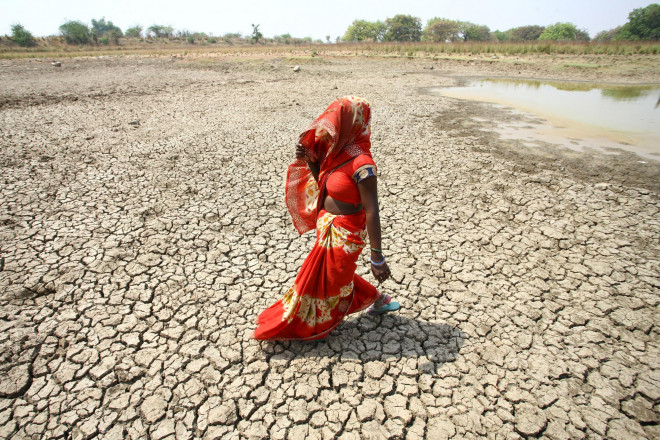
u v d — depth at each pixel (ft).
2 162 20.42
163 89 45.03
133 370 8.77
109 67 70.59
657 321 10.33
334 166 7.83
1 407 7.89
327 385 8.45
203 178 19.19
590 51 76.89
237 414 7.86
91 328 9.92
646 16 194.18
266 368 8.85
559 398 8.19
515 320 10.39
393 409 7.95
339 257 8.01
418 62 76.38
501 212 16.08
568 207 16.38
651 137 26.23
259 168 20.54
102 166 20.36
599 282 11.87
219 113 32.65
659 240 13.98
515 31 302.25
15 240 13.61
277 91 44.01
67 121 29.14
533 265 12.73
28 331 9.75
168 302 10.91
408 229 14.85
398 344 9.53
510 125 29.35
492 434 7.47
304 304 8.68
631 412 7.88
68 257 12.78
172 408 7.95
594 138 26.02
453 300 11.14
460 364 9.01
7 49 127.24
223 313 10.53
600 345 9.58
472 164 21.06
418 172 20.06
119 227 14.65
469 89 46.96
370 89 45.83
